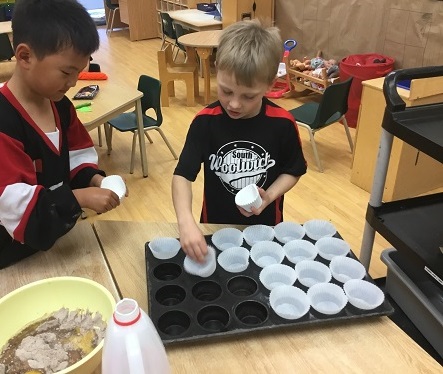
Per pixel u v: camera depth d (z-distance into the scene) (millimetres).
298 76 4109
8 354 762
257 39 1022
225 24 4555
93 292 849
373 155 2648
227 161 1230
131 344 522
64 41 859
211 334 795
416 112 1233
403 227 1290
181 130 3672
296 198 2688
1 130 926
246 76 1002
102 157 3246
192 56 4371
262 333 822
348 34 3826
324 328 836
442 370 754
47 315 837
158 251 1022
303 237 1076
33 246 959
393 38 3441
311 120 2990
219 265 976
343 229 2400
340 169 3031
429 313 1389
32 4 854
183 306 867
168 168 3078
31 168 992
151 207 2633
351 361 770
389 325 845
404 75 1253
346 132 3230
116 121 3029
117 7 6934
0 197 902
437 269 1139
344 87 2848
